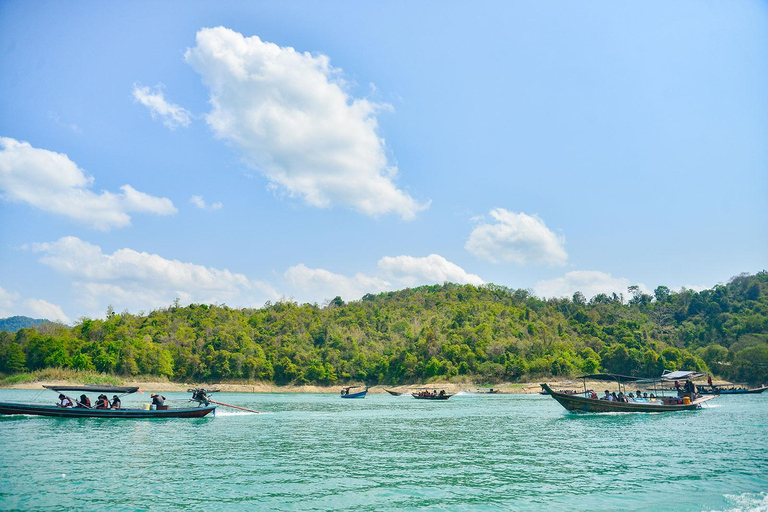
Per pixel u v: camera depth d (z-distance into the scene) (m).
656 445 32.47
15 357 120.06
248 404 78.94
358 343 169.62
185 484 21.64
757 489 21.30
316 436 36.91
